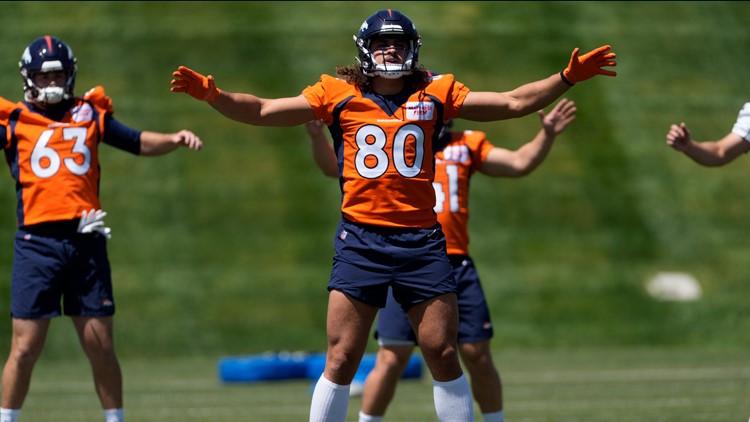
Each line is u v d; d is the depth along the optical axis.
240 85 66.88
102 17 72.06
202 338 52.78
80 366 48.91
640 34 74.75
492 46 71.44
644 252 59.91
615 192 63.00
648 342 54.31
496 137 65.44
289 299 55.19
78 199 21.95
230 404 34.25
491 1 75.88
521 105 18.52
